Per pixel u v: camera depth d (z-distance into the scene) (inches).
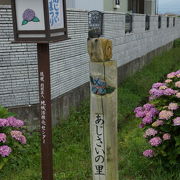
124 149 194.5
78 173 157.9
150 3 714.8
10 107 199.6
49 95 113.7
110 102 106.5
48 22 106.0
